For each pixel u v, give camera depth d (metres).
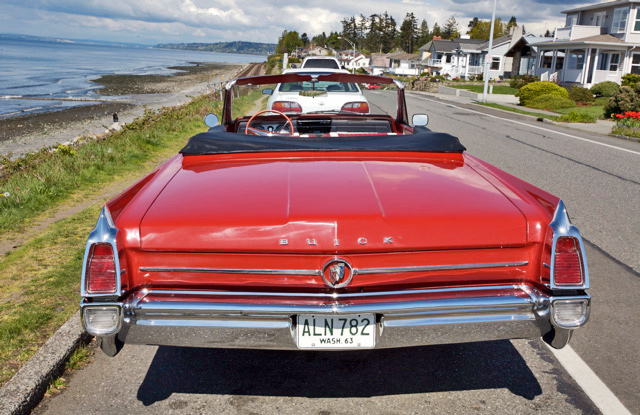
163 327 2.32
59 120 24.44
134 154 9.80
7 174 8.10
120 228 2.37
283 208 2.46
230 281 2.41
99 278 2.30
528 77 43.09
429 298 2.36
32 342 3.24
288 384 2.99
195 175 3.02
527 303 2.36
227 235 2.34
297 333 2.38
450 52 81.38
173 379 3.03
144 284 2.43
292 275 2.39
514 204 2.57
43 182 6.98
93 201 6.73
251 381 3.02
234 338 2.35
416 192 2.68
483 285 2.46
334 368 3.17
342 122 4.78
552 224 2.41
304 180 2.86
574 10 40.06
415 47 182.00
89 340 3.40
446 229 2.38
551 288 2.37
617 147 12.97
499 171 3.24
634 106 20.83
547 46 39.88
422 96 36.84
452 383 3.00
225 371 3.12
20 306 3.71
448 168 3.20
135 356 3.29
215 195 2.64
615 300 4.11
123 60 176.62
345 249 2.33
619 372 3.10
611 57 35.22
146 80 65.06
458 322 2.35
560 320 2.36
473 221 2.39
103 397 2.84
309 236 2.33
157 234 2.35
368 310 2.29
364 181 2.84
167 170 3.21
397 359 3.28
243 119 4.74
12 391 2.69
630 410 2.73
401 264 2.40
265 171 3.04
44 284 4.10
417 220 2.37
